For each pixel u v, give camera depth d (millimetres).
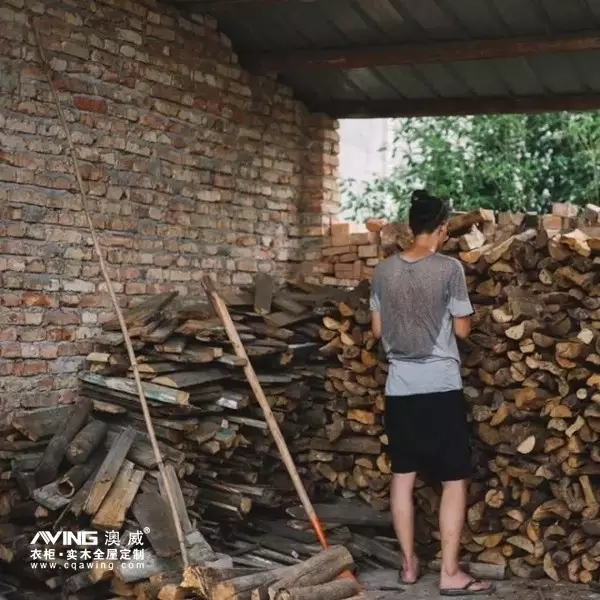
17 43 5230
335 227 7527
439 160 10344
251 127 7066
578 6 5699
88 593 4801
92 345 5660
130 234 5969
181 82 6371
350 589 4730
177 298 6297
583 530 5348
